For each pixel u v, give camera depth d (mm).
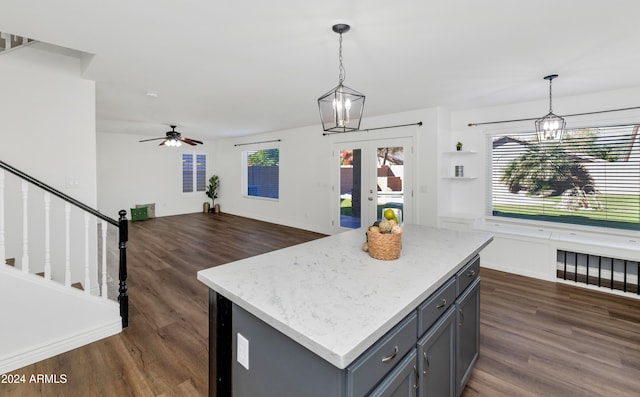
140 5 1818
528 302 3174
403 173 5012
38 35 2225
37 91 2896
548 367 2117
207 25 2074
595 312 2949
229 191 9258
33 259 2916
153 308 2965
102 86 3488
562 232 3992
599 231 3713
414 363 1241
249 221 7902
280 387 1103
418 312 1278
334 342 889
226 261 4492
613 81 3252
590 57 2615
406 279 1415
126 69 2926
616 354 2268
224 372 1403
